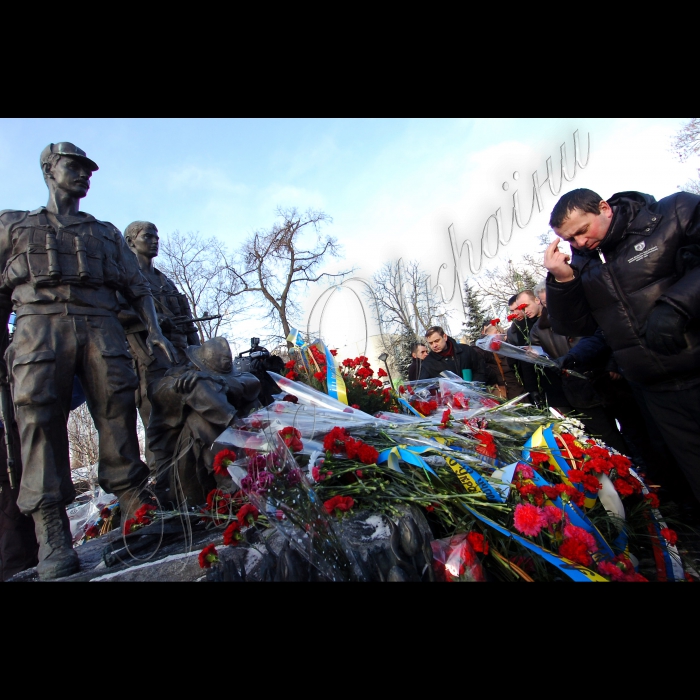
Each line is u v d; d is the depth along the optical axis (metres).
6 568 4.17
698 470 2.63
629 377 2.76
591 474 2.71
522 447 2.84
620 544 2.57
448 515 2.05
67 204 3.39
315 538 1.62
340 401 3.03
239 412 3.18
